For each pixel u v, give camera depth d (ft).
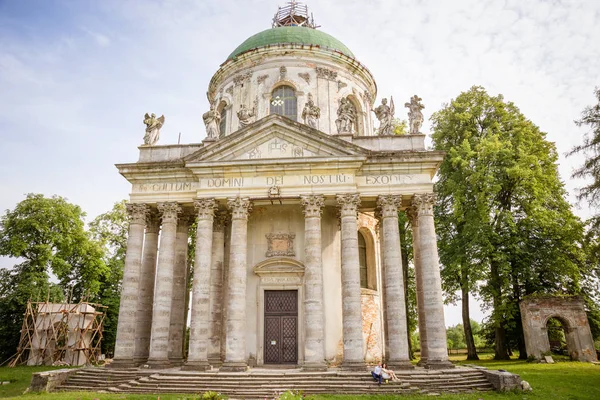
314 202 87.25
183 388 70.59
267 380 72.28
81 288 165.99
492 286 122.11
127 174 94.89
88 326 143.33
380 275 108.27
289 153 90.74
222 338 94.17
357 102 123.65
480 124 134.82
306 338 80.18
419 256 92.68
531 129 132.46
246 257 90.27
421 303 91.56
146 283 95.20
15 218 156.04
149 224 98.58
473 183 120.67
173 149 99.45
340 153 89.30
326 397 62.80
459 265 121.90
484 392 68.74
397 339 81.35
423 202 88.43
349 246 84.38
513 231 118.21
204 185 90.84
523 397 64.28
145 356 91.40
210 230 88.99
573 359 116.26
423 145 94.38
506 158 120.88
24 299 145.79
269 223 99.04
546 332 116.26
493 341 152.87
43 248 151.64
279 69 117.70
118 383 75.87
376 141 95.40
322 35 127.65
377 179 90.63
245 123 97.30
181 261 98.48
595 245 102.17
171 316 94.48
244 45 128.36
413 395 65.67
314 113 95.55
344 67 122.62
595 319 128.26
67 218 161.68
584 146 98.89
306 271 83.87
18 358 138.62
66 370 81.76
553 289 126.41
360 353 78.79
